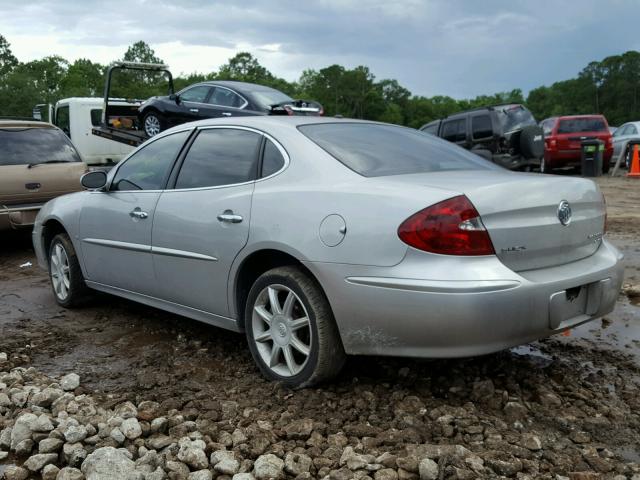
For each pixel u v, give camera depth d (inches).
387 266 122.6
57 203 221.8
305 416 128.8
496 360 158.2
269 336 145.6
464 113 621.3
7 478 109.5
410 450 111.9
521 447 114.6
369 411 130.5
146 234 175.6
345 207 129.8
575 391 140.0
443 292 116.7
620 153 745.0
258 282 145.6
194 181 167.5
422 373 148.4
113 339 184.4
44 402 136.9
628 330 183.3
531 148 590.9
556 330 129.0
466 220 118.7
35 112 703.1
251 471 109.3
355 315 127.4
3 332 193.3
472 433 119.8
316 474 108.0
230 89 484.4
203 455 111.5
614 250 148.7
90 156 653.3
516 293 119.3
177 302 172.1
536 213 127.7
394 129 170.4
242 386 145.3
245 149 158.7
